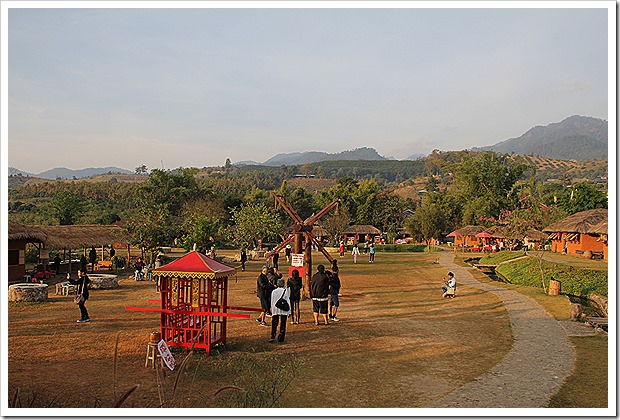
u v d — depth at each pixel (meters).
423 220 77.50
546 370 11.24
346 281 29.41
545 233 52.38
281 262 42.56
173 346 12.49
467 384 10.23
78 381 10.11
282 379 9.91
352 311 18.89
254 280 28.91
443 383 10.28
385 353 12.66
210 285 12.59
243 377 10.14
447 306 20.20
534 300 21.72
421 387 10.02
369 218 92.75
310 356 12.27
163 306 12.56
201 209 71.19
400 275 33.09
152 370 10.88
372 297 22.80
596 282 25.66
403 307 19.94
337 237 76.06
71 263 33.75
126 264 38.09
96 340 13.62
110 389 9.61
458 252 63.16
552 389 9.91
